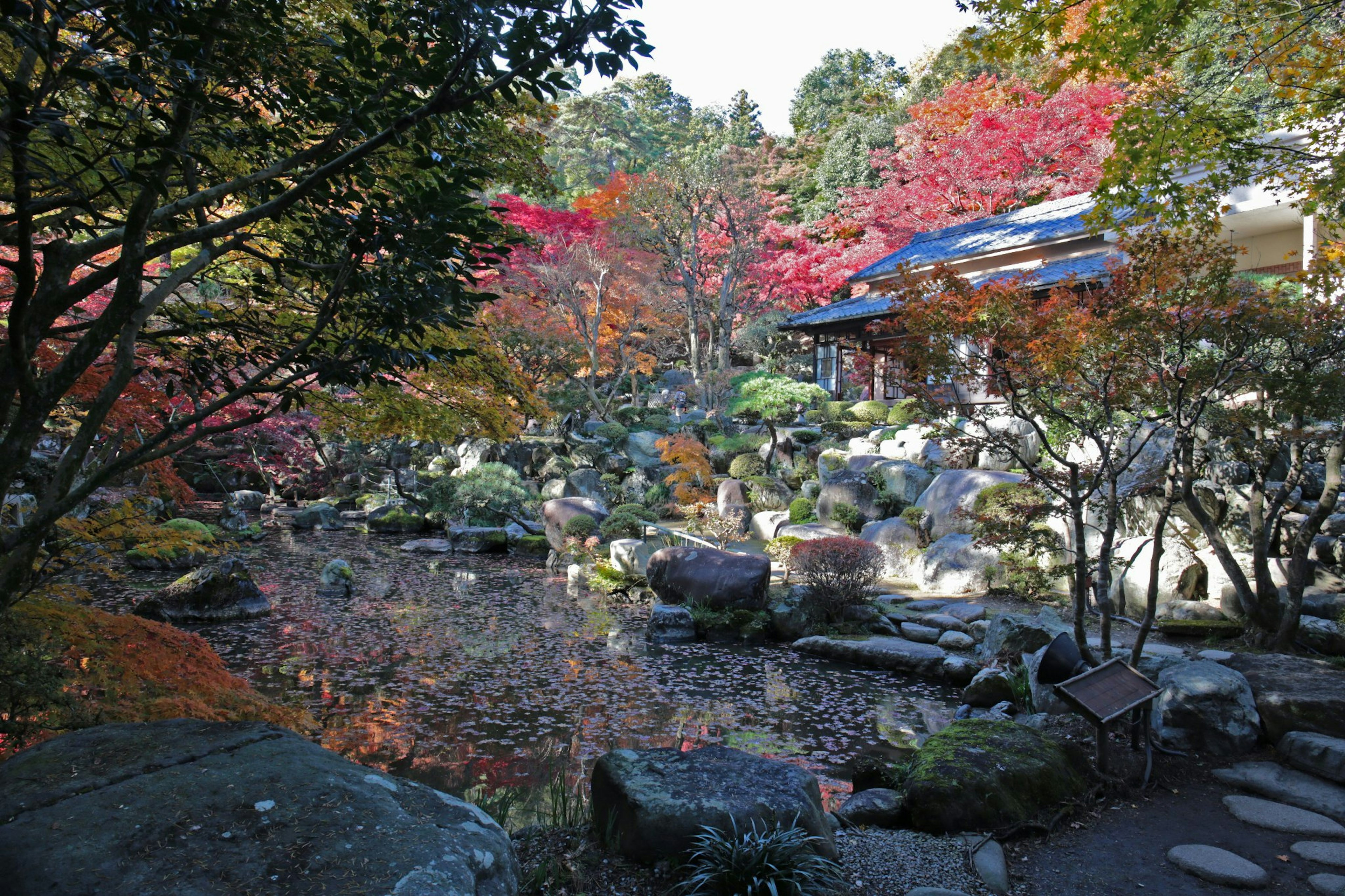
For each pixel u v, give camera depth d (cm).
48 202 300
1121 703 527
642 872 385
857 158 3625
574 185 4819
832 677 1039
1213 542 859
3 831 247
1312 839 462
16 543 338
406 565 1861
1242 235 1698
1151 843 458
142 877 235
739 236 2866
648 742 783
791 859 372
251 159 426
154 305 366
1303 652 809
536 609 1421
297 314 596
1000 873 409
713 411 2723
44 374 490
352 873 247
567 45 322
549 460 2678
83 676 465
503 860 288
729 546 1814
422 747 760
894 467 1739
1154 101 691
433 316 381
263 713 506
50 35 269
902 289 706
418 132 365
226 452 2697
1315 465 1172
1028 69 2861
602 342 2977
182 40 296
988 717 811
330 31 546
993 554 1317
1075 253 1983
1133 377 657
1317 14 632
